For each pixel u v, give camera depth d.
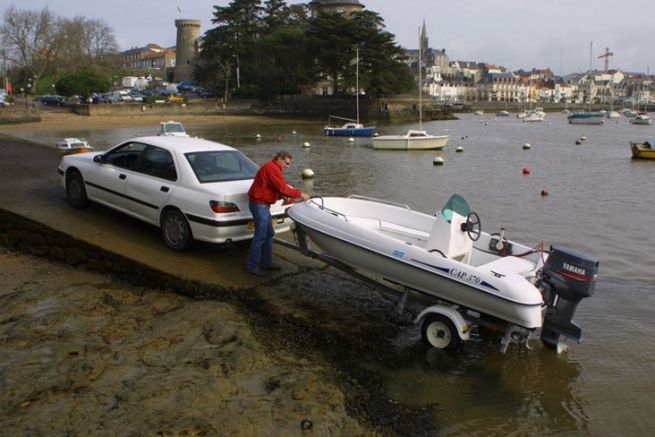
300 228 7.40
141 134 53.34
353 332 6.47
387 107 89.50
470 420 5.12
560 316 6.36
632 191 21.41
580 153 39.75
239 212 7.74
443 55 186.00
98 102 81.50
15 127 59.88
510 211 17.03
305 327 6.43
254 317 6.49
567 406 5.45
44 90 98.00
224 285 7.11
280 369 5.44
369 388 5.45
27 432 4.26
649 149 34.41
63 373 5.08
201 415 4.54
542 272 6.43
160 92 107.12
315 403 4.91
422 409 5.21
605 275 10.18
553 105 157.12
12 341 5.63
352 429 4.64
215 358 5.45
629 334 7.22
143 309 6.57
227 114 89.12
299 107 91.94
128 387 4.90
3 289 7.07
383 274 6.77
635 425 5.19
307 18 110.69
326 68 91.12
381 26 89.88
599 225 14.98
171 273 7.21
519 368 6.14
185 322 6.15
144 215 8.41
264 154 37.38
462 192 21.00
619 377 6.05
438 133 64.31
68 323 6.07
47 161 14.54
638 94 197.50
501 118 113.69
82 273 7.78
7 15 95.25
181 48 130.38
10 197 9.91
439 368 5.95
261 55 99.94
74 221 8.79
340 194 20.27
